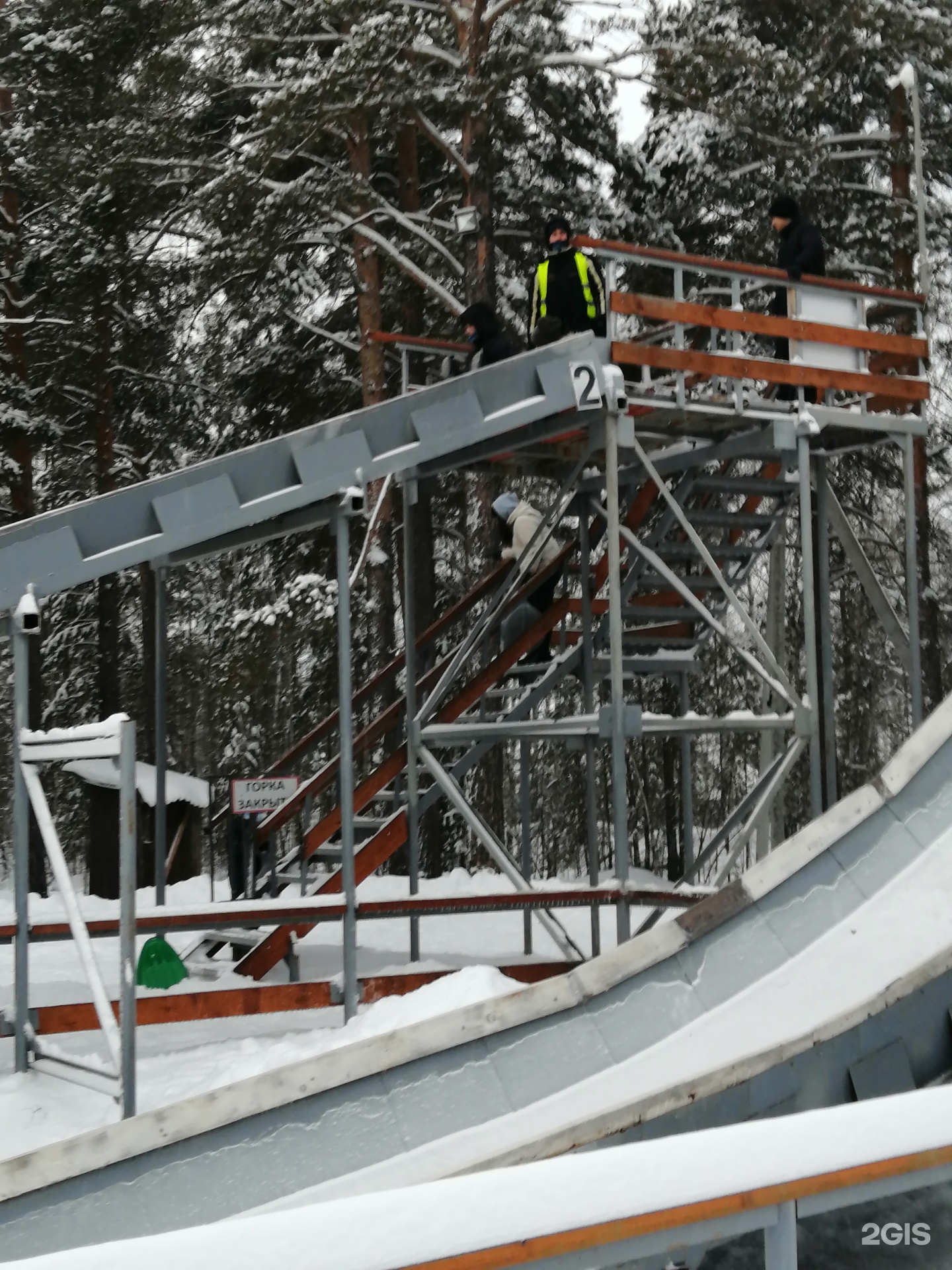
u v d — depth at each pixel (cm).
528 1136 439
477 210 1510
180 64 1642
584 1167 226
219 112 1850
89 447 2233
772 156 1720
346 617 795
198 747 3312
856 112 1983
